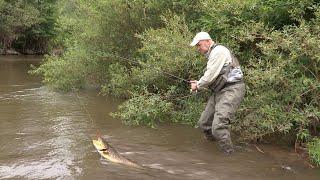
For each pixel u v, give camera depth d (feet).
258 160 18.08
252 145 20.18
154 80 27.07
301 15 21.36
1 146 19.47
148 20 32.40
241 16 23.70
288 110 19.75
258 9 23.45
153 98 23.65
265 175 16.30
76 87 35.94
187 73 25.80
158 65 25.49
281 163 17.74
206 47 19.33
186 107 24.85
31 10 105.09
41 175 15.89
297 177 16.15
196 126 23.15
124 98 31.50
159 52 25.38
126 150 19.13
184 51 24.32
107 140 20.63
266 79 19.44
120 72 30.32
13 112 26.84
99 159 17.72
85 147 19.39
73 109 27.76
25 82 42.27
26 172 16.20
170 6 30.40
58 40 104.88
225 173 16.43
